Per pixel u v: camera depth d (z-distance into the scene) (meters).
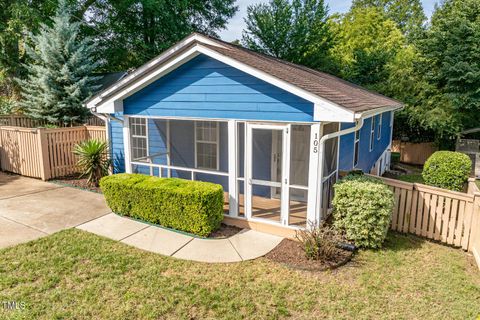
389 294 4.49
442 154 10.37
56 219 6.91
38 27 15.32
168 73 7.00
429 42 16.38
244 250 5.70
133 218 7.04
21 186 9.45
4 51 15.98
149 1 17.81
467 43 15.43
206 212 6.04
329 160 7.26
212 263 5.23
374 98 11.05
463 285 4.79
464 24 15.29
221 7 23.16
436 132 17.25
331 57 24.62
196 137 9.36
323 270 5.05
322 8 23.52
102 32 19.88
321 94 5.51
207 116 6.73
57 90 13.93
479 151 16.59
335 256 5.43
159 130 9.64
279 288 4.54
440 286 4.73
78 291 4.31
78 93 13.81
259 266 5.16
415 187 6.54
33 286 4.38
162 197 6.43
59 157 10.43
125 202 6.98
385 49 22.58
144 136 9.88
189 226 6.24
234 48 9.20
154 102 7.36
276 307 4.13
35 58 14.09
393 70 18.81
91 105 8.22
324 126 6.45
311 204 5.90
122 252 5.49
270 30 23.62
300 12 23.53
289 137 5.95
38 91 14.04
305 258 5.39
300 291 4.50
